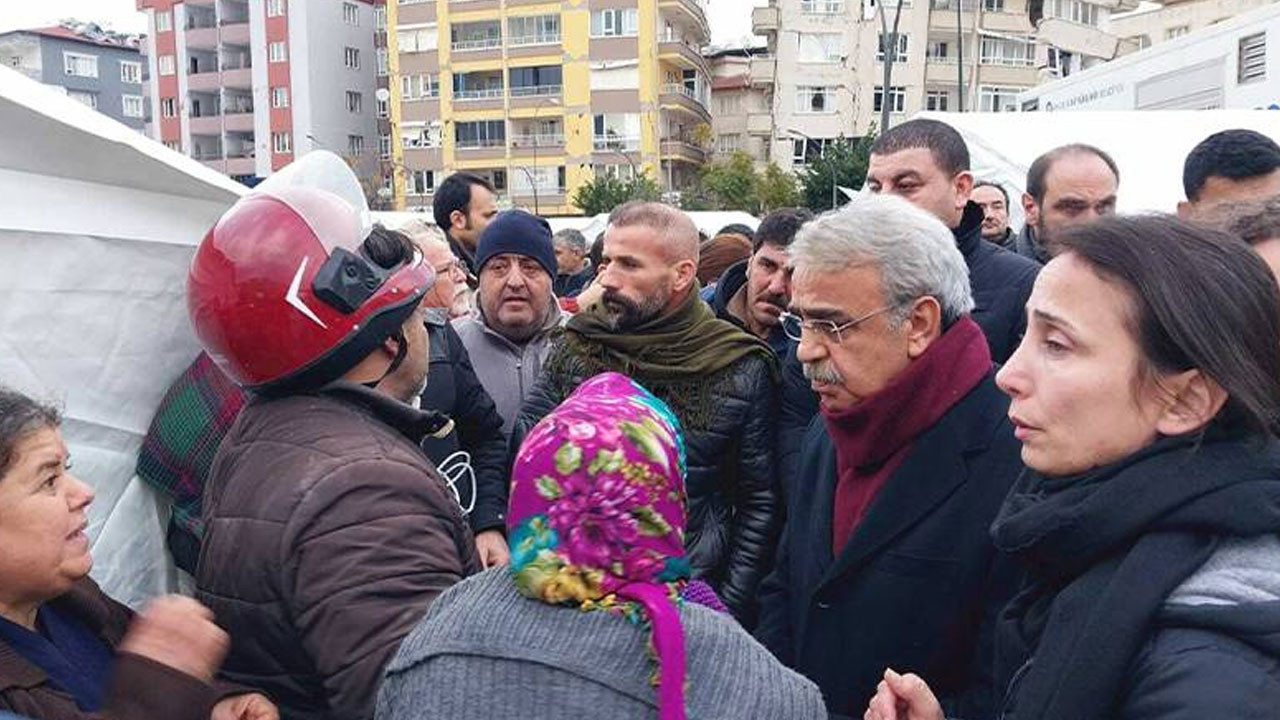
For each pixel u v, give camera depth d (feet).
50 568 4.96
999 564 6.00
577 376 9.15
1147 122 22.67
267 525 4.75
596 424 3.78
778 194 108.47
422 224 11.11
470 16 151.64
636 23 145.18
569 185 150.10
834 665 6.49
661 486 3.77
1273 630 3.34
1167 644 3.51
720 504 8.65
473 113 153.38
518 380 11.54
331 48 176.76
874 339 6.19
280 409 5.24
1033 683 3.88
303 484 4.76
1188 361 3.77
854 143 86.28
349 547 4.61
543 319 11.72
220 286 5.13
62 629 5.46
